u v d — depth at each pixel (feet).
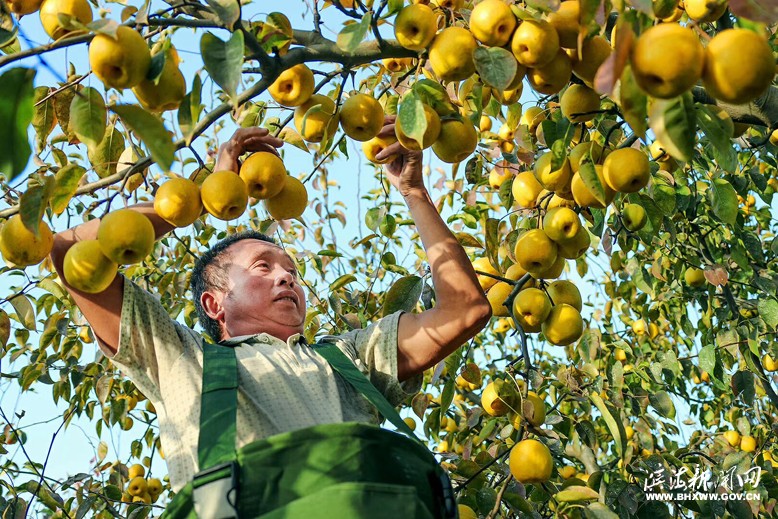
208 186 6.59
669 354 13.28
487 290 10.11
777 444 14.94
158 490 14.44
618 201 9.50
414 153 8.42
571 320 8.59
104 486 13.30
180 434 6.73
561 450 10.77
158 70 5.81
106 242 6.32
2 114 5.39
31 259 6.69
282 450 5.65
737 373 12.62
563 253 8.39
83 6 6.68
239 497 5.47
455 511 6.17
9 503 11.85
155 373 7.22
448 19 7.47
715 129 6.06
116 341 7.30
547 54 6.55
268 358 7.36
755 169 13.24
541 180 7.75
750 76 4.87
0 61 5.41
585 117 7.49
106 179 6.80
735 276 14.98
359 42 6.19
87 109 6.04
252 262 8.93
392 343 8.13
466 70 6.79
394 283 9.46
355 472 5.62
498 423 10.73
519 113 9.82
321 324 14.49
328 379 7.42
